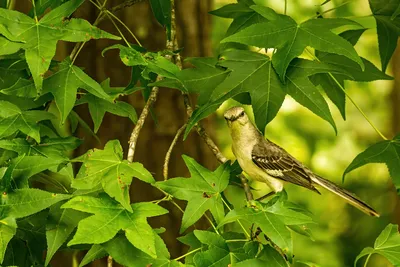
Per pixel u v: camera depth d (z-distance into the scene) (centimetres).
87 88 768
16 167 707
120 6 988
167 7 928
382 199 1919
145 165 1185
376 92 1962
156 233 726
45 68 728
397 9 904
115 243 705
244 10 991
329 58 955
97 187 725
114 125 1173
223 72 846
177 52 925
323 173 1938
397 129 1783
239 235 843
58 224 738
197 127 893
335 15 1819
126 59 785
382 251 747
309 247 1875
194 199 758
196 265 702
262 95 790
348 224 1906
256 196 1728
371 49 1916
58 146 801
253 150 981
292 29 801
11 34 741
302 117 1959
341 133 1958
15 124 770
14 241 875
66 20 759
